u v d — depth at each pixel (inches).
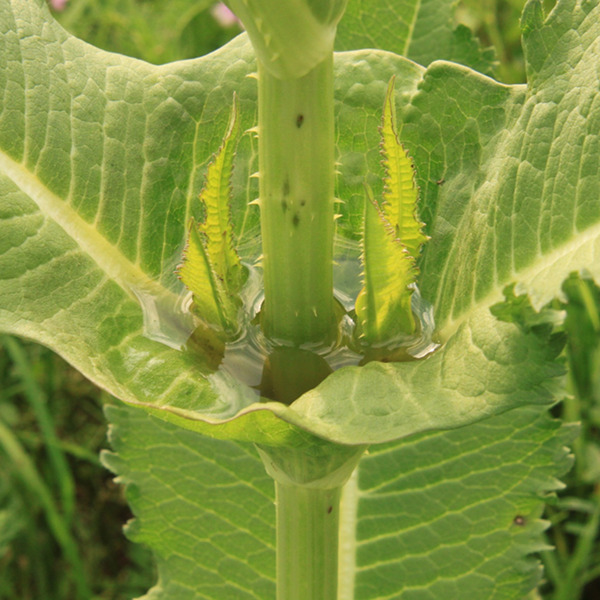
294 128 13.3
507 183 14.2
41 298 14.2
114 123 15.2
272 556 19.1
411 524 19.0
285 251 13.8
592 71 13.6
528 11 14.1
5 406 30.7
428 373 13.2
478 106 15.2
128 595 28.6
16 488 28.2
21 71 14.7
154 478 19.3
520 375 12.9
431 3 20.1
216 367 14.4
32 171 14.6
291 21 12.7
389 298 14.0
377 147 15.9
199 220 15.5
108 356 14.2
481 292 14.1
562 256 13.2
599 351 26.8
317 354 14.2
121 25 36.7
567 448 18.7
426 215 15.4
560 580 25.2
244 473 19.1
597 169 13.2
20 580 29.2
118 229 15.0
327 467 14.4
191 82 15.7
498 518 18.8
